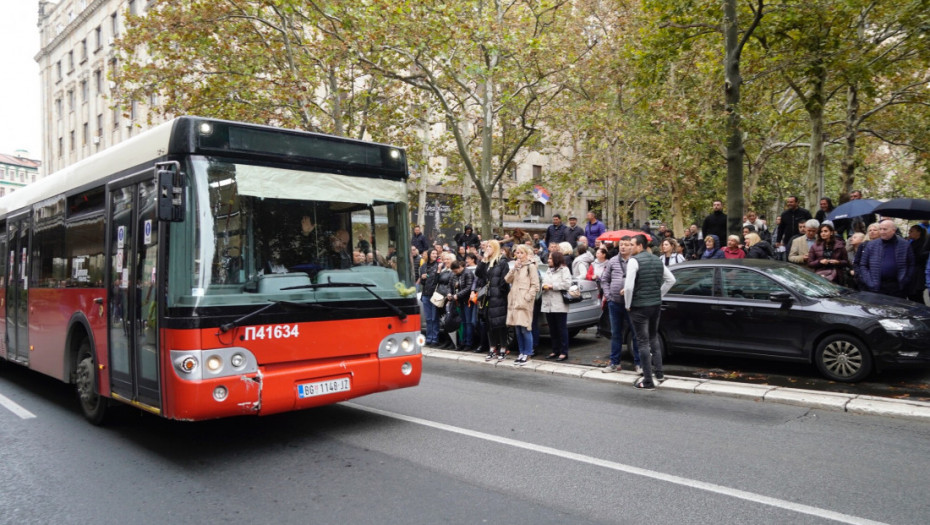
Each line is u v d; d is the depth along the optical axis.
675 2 12.02
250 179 5.34
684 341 9.12
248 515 4.10
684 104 18.39
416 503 4.25
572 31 21.89
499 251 10.64
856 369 7.68
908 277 9.37
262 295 5.27
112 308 6.03
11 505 4.31
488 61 16.50
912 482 4.55
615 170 26.16
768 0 12.96
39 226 8.10
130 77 17.95
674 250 12.34
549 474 4.81
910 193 33.00
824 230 10.20
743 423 6.29
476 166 25.69
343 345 5.70
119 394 5.89
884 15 13.54
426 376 9.25
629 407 7.06
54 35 48.78
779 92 20.08
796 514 3.99
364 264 5.96
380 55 15.98
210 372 4.95
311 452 5.49
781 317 8.27
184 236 5.02
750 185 25.11
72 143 46.84
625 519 3.93
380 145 6.21
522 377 9.10
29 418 6.91
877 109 18.67
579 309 11.46
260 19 17.86
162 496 4.47
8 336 9.10
